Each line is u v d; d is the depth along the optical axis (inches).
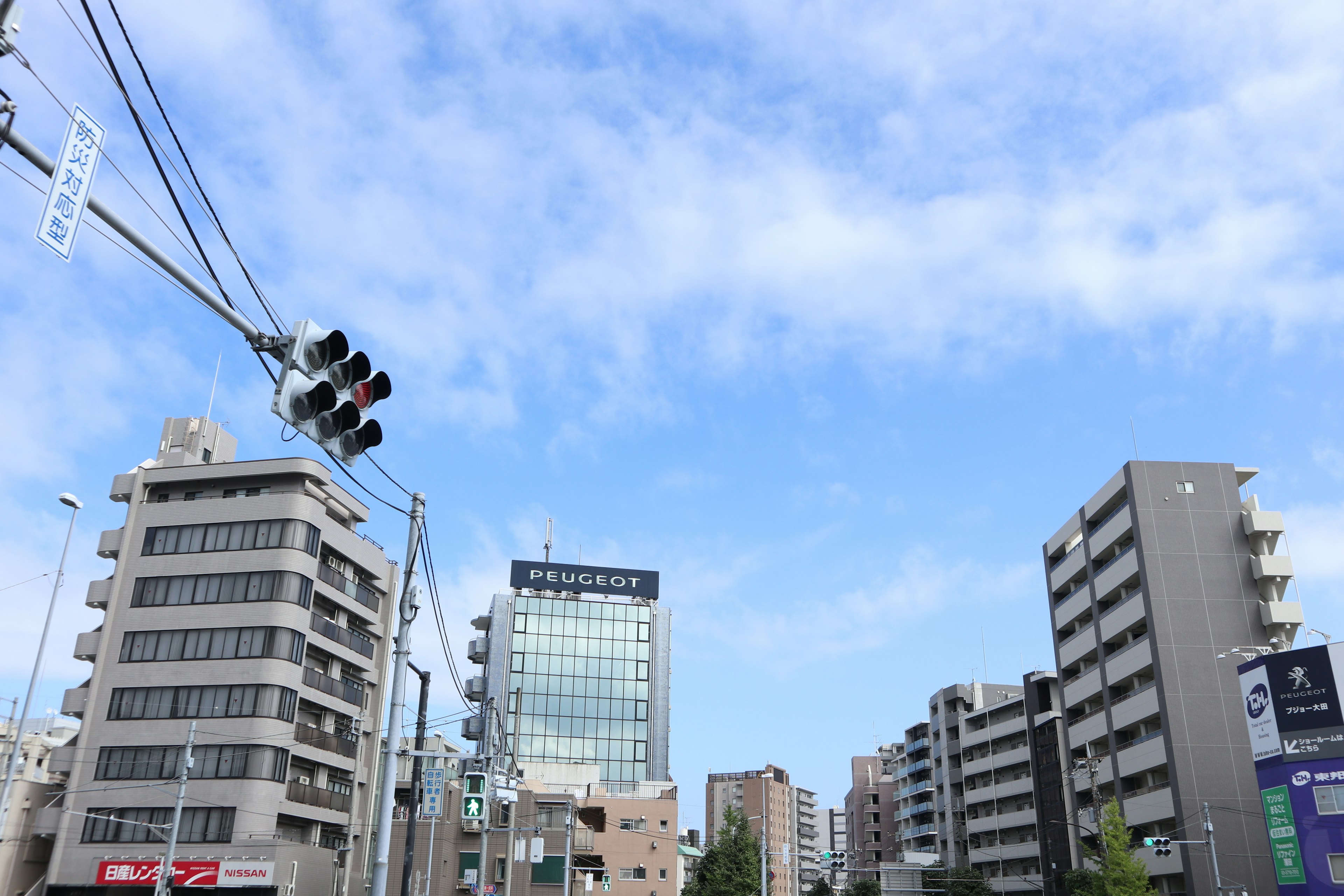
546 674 4357.8
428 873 2118.6
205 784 1947.6
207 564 2119.8
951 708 4128.9
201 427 2383.1
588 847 2655.0
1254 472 2566.4
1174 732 2287.2
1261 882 2143.2
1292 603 2369.6
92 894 1911.9
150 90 285.0
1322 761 1782.7
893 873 2925.7
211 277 316.2
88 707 2038.6
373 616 2447.1
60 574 1396.4
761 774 6456.7
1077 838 2942.9
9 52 227.5
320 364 322.0
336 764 2224.4
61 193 239.9
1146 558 2458.2
